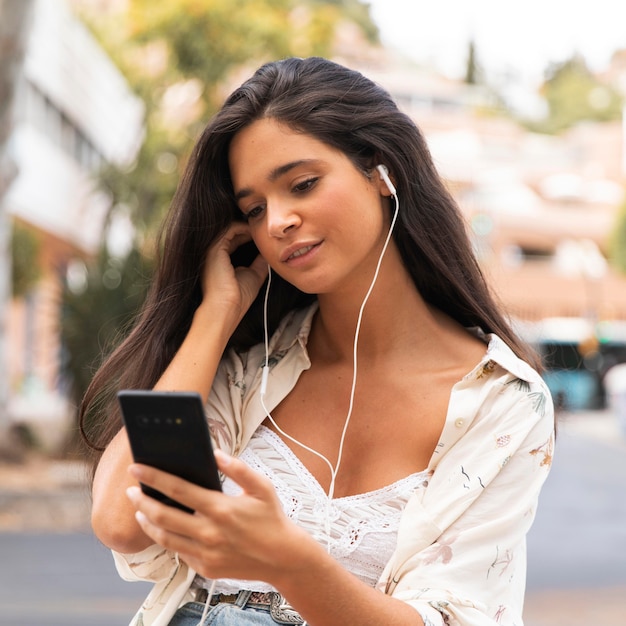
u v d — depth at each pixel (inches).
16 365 996.6
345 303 72.0
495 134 1895.9
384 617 56.9
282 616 65.2
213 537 50.9
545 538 374.3
